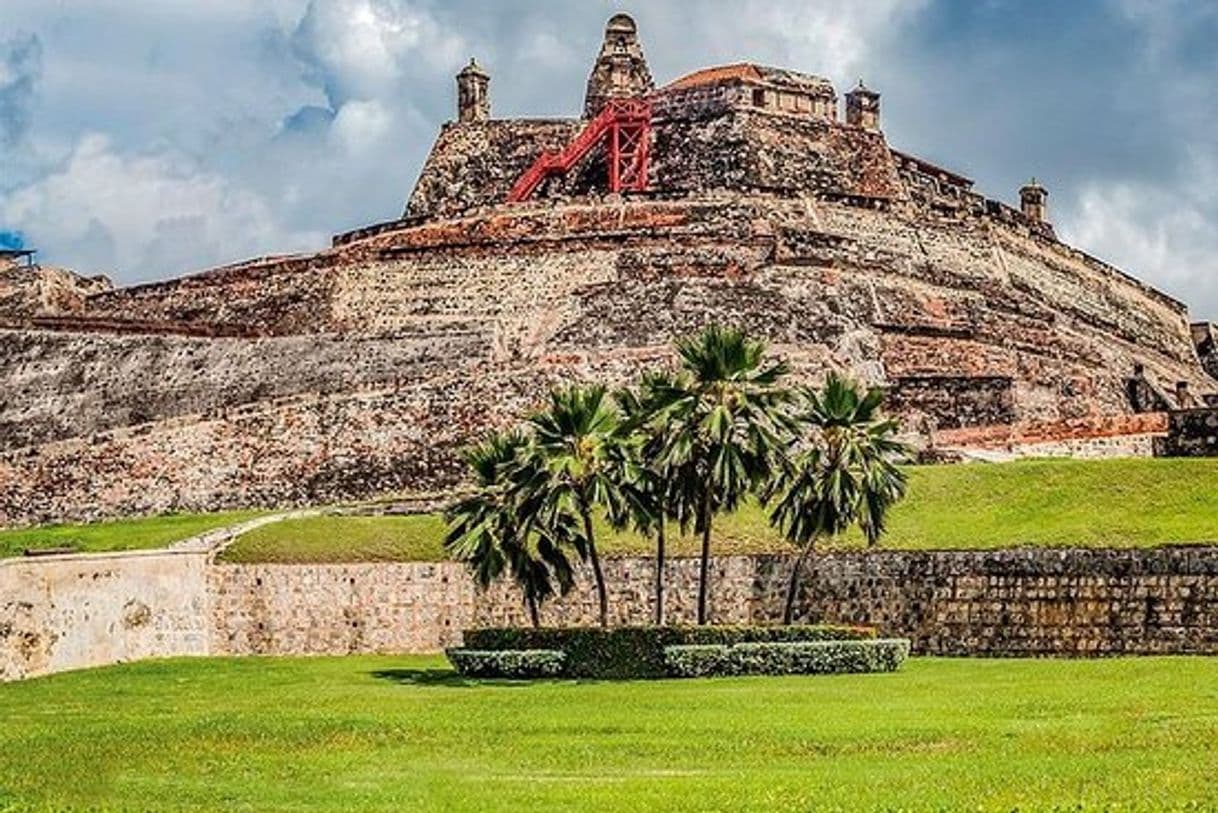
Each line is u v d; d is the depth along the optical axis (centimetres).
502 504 6241
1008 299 11050
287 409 8712
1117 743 3912
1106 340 11725
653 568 6781
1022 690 4956
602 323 9775
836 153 11988
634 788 3538
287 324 10681
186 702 5222
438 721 4584
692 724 4428
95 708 5106
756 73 12112
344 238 11481
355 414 8669
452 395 8656
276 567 6925
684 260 10250
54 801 3522
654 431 6119
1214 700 4547
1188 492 6575
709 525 6159
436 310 10388
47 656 6100
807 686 5250
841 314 9844
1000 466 7044
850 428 6244
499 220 10894
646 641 5806
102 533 7775
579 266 10312
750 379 6181
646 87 12594
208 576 6931
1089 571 6084
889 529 6688
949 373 10025
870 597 6450
